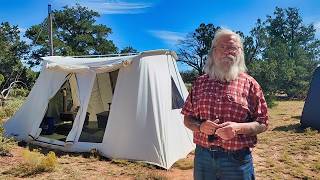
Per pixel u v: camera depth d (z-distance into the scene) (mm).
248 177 3031
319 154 8953
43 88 9492
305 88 38812
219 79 3041
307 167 7859
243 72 3080
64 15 57062
